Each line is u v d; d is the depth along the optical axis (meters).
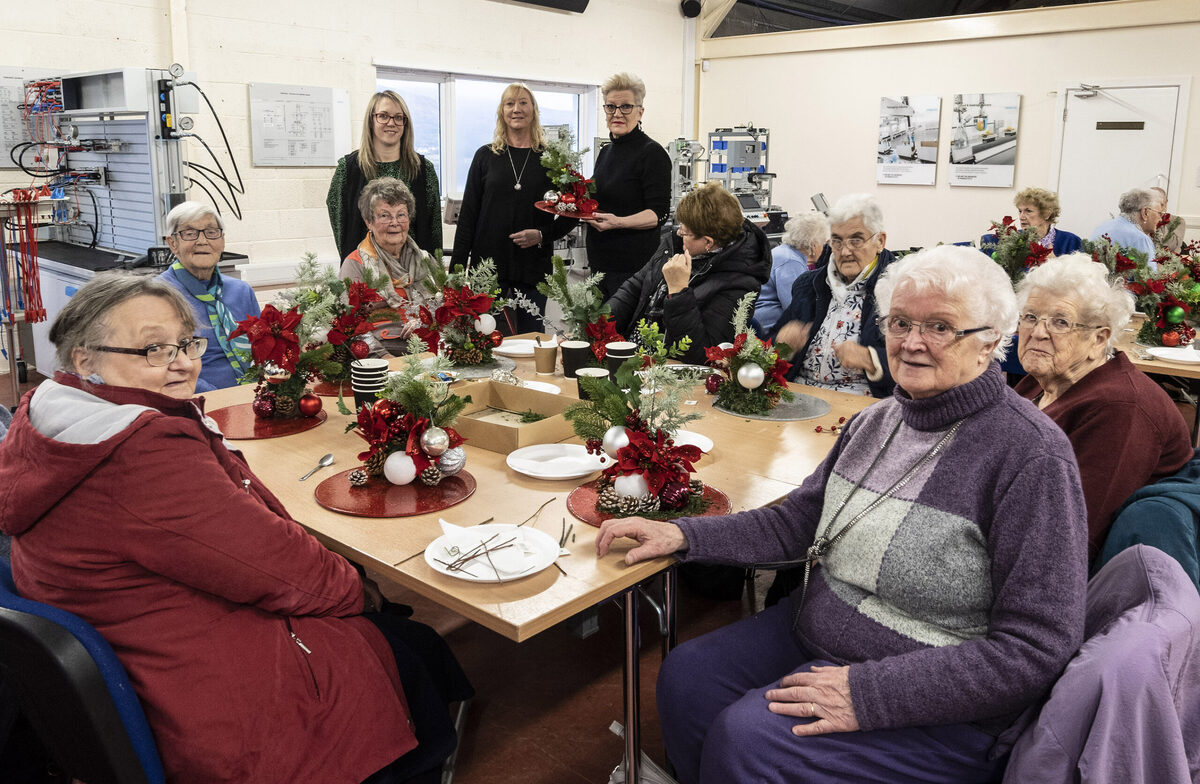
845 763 1.39
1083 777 1.19
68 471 1.32
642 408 1.86
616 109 4.43
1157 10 6.77
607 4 7.93
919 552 1.44
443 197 7.13
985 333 1.45
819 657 1.58
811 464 2.11
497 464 2.12
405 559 1.61
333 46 6.07
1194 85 6.73
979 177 7.77
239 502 1.44
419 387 1.93
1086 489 1.85
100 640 1.30
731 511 1.82
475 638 2.70
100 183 4.75
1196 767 1.28
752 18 8.69
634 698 1.75
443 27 6.69
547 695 2.40
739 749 1.43
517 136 4.58
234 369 3.19
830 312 2.93
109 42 5.11
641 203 4.49
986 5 7.50
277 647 1.47
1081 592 1.32
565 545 1.68
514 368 2.97
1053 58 7.30
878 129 8.20
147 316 1.47
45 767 1.63
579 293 2.83
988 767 1.37
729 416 2.50
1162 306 3.63
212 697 1.40
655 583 3.02
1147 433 1.84
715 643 1.70
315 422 2.43
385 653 1.64
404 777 1.67
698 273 3.15
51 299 4.76
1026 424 1.41
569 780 2.06
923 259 1.50
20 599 1.30
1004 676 1.30
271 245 5.98
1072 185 7.39
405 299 3.26
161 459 1.36
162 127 4.25
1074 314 1.96
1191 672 1.28
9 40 4.78
